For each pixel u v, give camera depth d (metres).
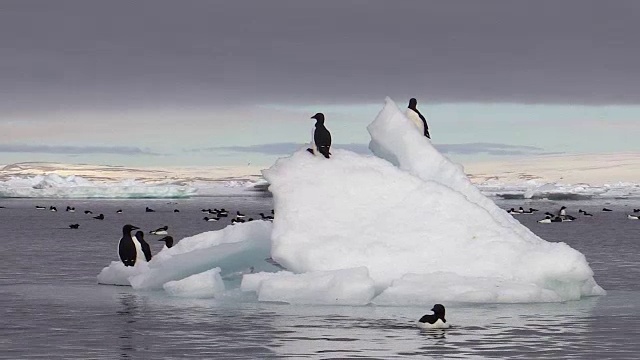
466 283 37.94
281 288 38.91
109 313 37.59
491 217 40.31
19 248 83.88
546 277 39.06
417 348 29.70
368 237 39.41
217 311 37.25
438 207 40.09
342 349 29.56
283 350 29.55
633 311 37.00
